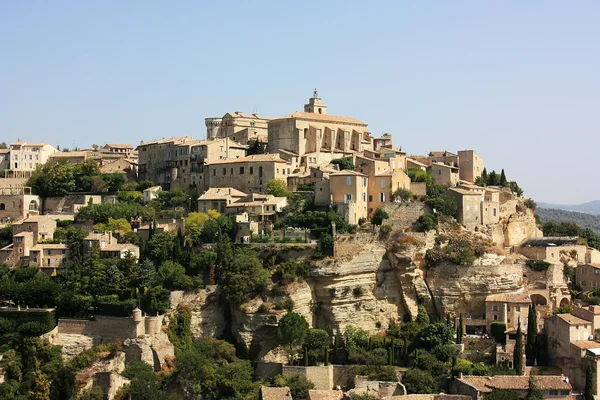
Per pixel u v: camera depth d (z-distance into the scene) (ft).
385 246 637.30
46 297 598.75
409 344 586.04
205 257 628.28
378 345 592.19
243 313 592.60
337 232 646.33
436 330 579.89
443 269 631.56
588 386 503.20
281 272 610.24
